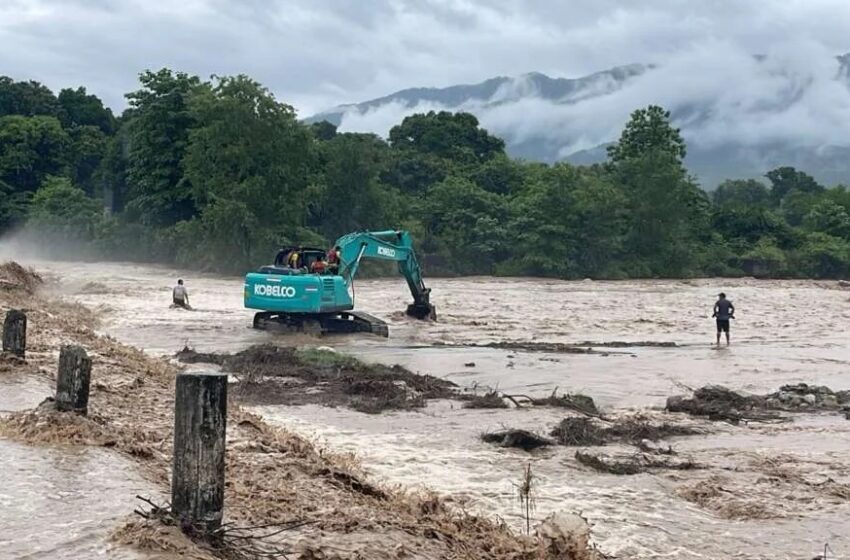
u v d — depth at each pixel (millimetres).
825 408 17812
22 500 7219
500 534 8664
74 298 37062
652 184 79062
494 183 92188
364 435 14172
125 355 18109
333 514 8000
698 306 47688
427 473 11766
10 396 11922
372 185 74938
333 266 30000
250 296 28969
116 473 8148
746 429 15656
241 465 9609
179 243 66625
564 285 63812
